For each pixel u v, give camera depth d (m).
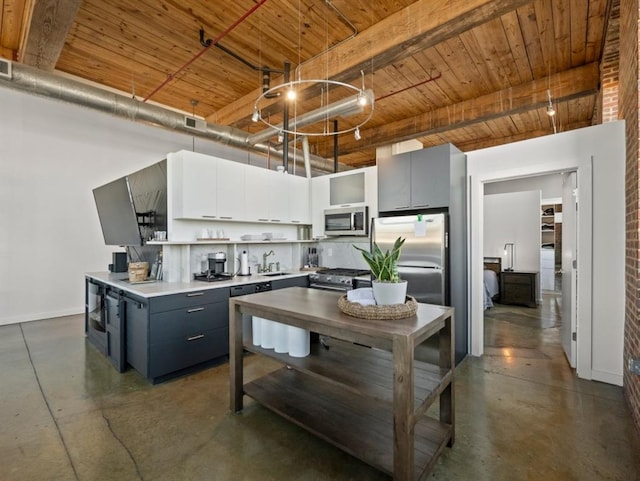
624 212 2.64
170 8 3.05
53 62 3.60
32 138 4.62
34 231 4.67
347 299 1.87
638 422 2.02
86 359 3.20
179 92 4.88
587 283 2.80
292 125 4.45
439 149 3.24
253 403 2.38
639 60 2.06
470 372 2.96
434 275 3.12
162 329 2.67
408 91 4.39
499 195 6.95
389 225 3.48
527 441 1.92
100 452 1.82
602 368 2.73
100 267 5.24
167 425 2.09
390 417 1.95
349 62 3.41
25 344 3.64
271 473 1.67
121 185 3.27
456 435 1.98
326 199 4.66
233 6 3.01
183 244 3.37
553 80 3.95
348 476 1.64
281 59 3.87
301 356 2.08
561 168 2.96
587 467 1.70
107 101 3.93
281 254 4.66
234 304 2.22
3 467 1.70
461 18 2.63
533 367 3.08
